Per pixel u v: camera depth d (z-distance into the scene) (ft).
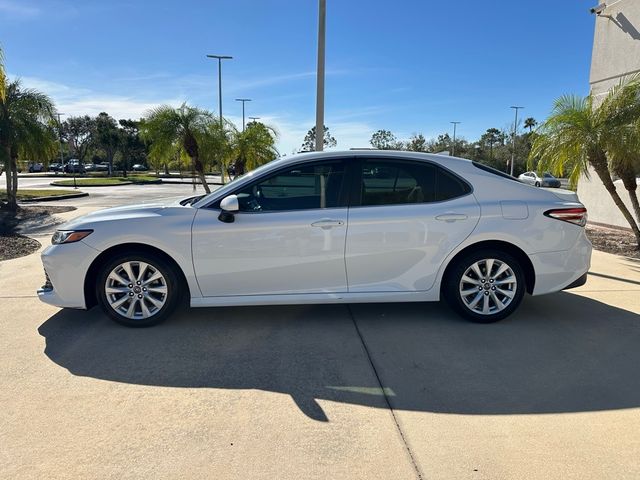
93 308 15.94
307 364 11.78
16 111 46.96
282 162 14.24
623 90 23.80
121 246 13.94
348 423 9.20
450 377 11.08
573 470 7.80
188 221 13.71
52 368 11.52
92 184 109.91
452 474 7.72
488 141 208.03
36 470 7.77
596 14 35.22
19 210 48.57
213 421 9.27
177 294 14.10
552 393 10.33
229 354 12.35
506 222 14.11
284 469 7.84
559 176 26.45
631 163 23.95
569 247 14.42
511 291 14.40
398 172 14.30
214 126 41.78
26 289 18.11
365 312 15.55
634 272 20.80
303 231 13.70
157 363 11.83
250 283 13.96
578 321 14.69
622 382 10.82
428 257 14.10
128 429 8.96
